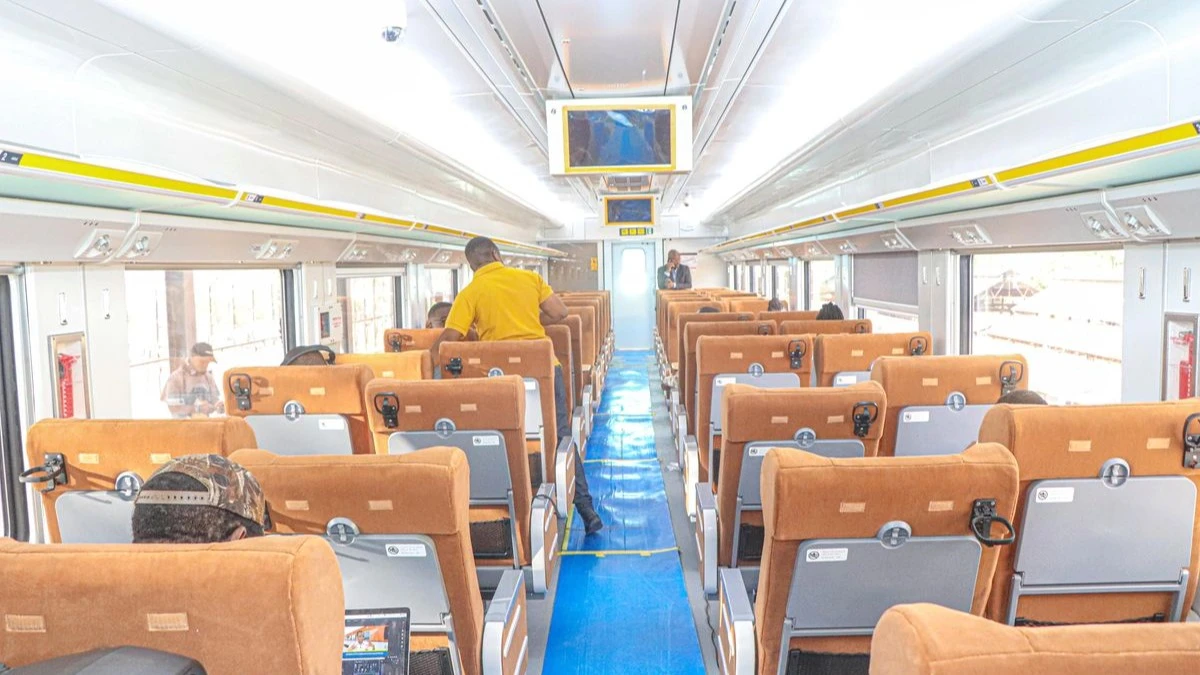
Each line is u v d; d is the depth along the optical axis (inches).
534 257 685.3
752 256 613.9
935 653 35.6
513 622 109.8
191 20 108.1
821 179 310.0
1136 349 161.3
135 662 41.3
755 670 95.9
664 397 425.4
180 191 135.9
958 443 155.1
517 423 137.6
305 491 86.6
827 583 86.9
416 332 258.1
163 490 58.0
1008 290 231.3
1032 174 142.8
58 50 106.7
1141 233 151.9
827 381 204.1
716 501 150.2
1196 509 95.3
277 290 249.9
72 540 104.6
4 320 136.5
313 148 198.5
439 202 340.2
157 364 187.2
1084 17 111.5
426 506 86.7
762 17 140.3
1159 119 118.6
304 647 47.1
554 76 186.5
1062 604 102.3
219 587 46.2
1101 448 92.3
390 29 121.5
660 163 205.3
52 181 109.0
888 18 142.3
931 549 84.3
